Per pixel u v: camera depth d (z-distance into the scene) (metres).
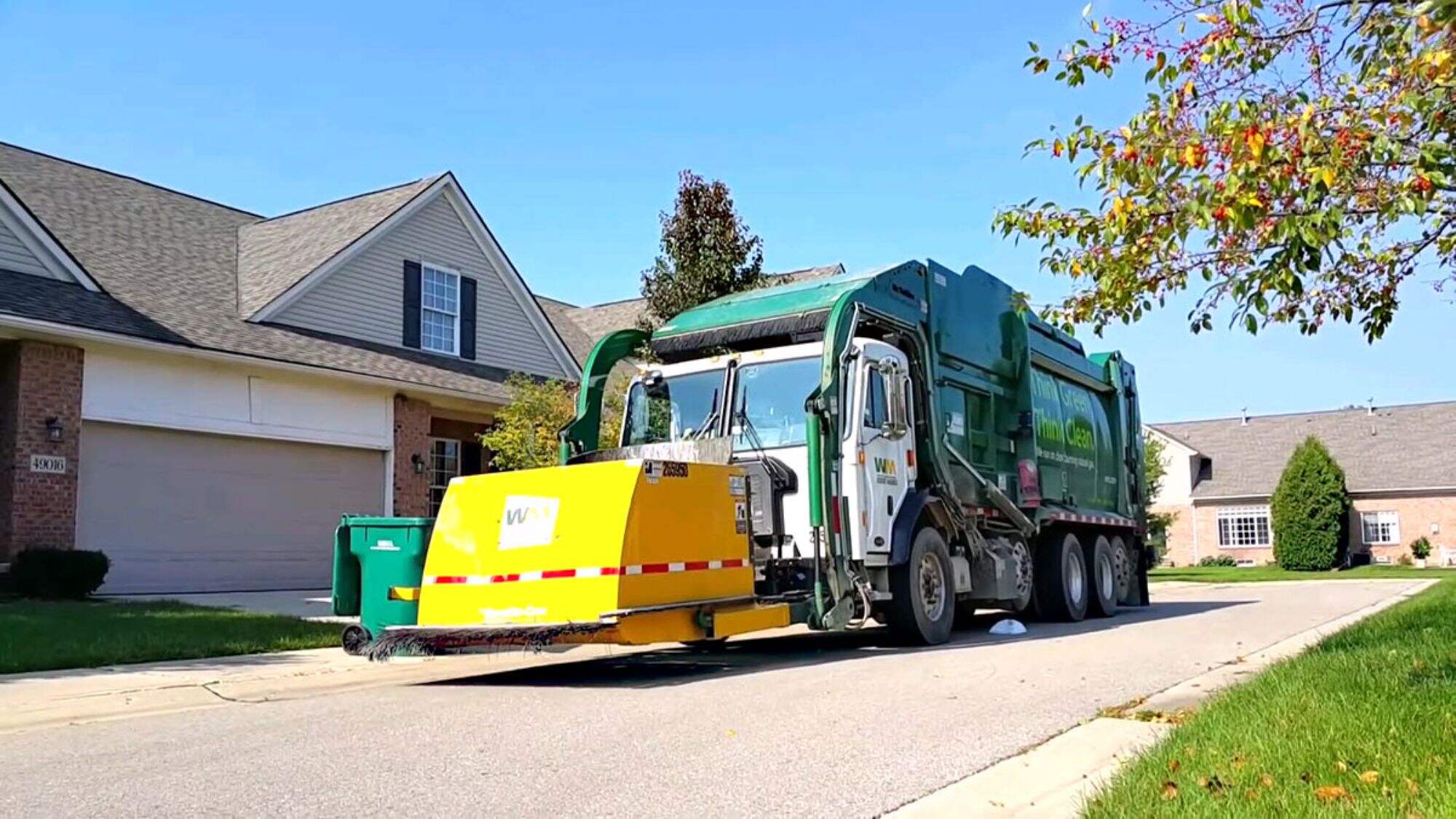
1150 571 41.94
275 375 19.38
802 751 6.35
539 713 7.61
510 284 25.25
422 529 10.47
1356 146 6.48
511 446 19.73
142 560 17.55
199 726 7.35
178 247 21.38
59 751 6.59
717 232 20.12
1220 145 6.64
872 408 11.43
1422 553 49.88
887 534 11.43
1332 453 54.88
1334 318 8.28
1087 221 7.43
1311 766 5.27
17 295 15.98
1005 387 14.80
